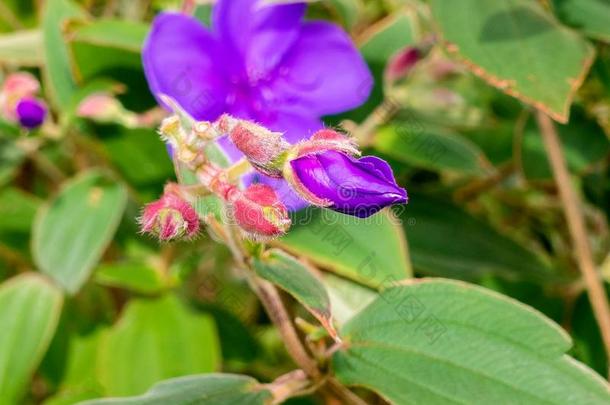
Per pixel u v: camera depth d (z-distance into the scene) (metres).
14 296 0.53
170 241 0.40
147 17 0.61
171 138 0.41
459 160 0.53
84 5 0.60
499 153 0.58
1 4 0.61
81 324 0.56
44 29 0.53
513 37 0.48
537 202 0.60
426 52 0.52
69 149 0.58
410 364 0.42
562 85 0.47
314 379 0.44
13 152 0.57
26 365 0.52
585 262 0.52
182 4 0.53
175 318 0.52
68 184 0.53
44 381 0.57
